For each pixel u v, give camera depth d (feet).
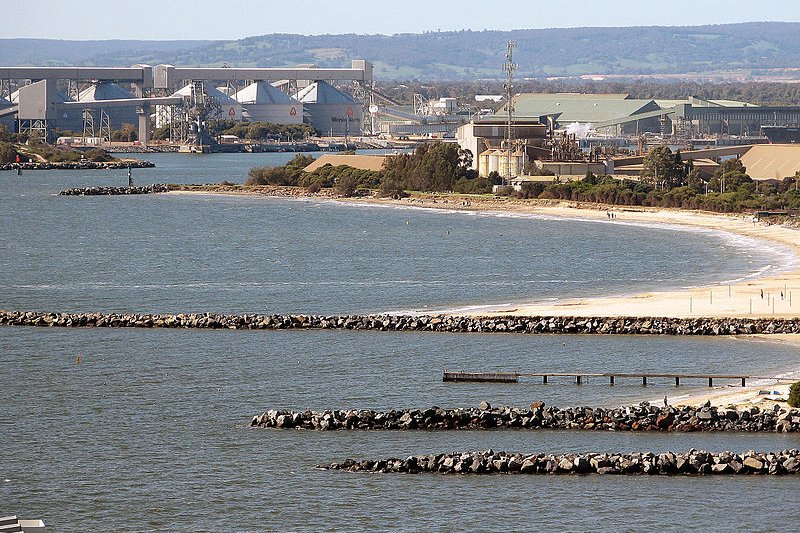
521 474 320.09
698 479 314.76
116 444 348.59
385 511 299.99
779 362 434.71
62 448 345.72
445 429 356.59
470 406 380.58
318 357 451.53
